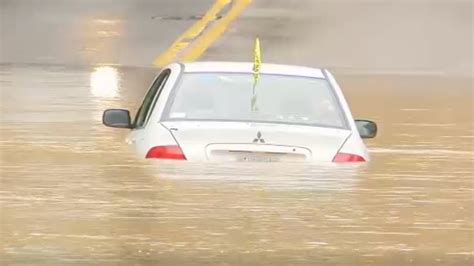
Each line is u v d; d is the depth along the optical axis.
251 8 75.62
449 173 25.50
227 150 21.48
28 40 63.09
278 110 22.77
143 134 22.92
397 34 66.44
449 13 73.31
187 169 21.48
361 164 22.30
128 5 76.75
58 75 51.06
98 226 19.14
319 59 59.72
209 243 18.34
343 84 50.53
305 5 76.56
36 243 18.16
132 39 64.38
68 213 20.23
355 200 21.50
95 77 50.75
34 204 20.81
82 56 58.31
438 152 29.61
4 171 23.92
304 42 64.19
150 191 21.59
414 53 61.19
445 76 54.00
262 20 71.12
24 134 31.00
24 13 72.50
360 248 18.42
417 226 19.97
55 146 28.02
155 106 23.27
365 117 39.28
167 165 21.59
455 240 19.08
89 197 21.27
